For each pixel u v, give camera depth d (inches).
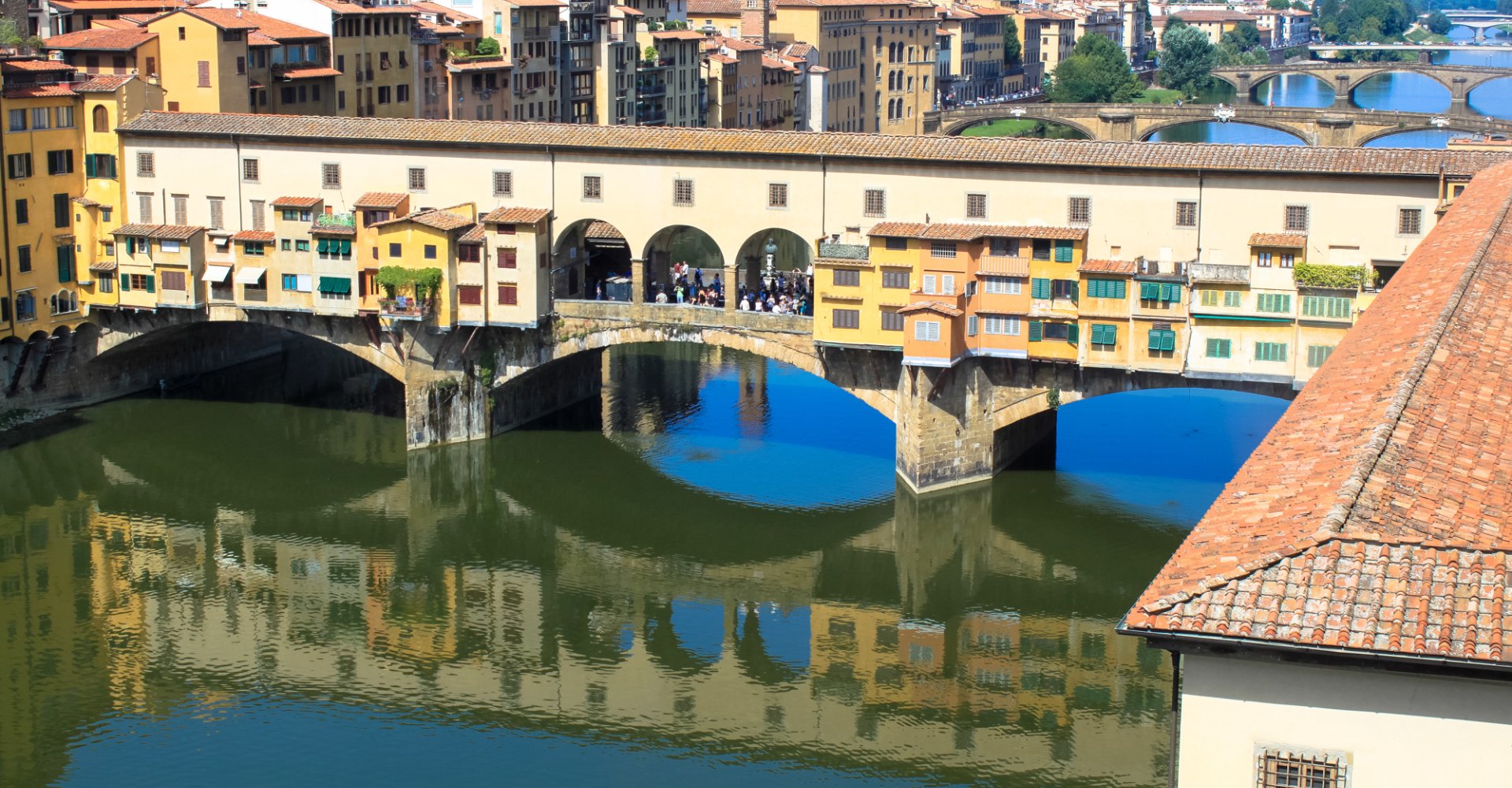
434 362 4160.9
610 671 3024.1
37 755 2632.9
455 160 4153.5
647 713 2837.1
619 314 4089.6
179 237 4303.6
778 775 2593.5
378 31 5757.9
